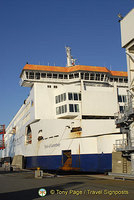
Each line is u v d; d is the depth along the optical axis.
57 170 36.94
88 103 44.16
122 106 46.88
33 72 49.91
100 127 37.31
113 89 46.84
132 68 27.52
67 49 58.91
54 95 46.72
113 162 27.52
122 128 27.48
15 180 24.81
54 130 39.53
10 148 81.94
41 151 42.50
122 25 28.34
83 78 50.56
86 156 32.09
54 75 50.84
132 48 27.61
